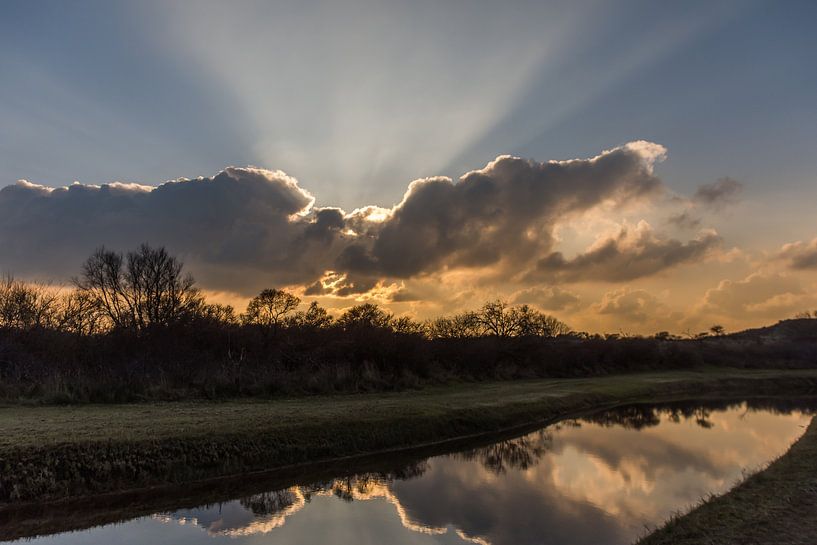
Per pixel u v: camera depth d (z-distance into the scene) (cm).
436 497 1695
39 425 1866
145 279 4941
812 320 15438
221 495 1656
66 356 3092
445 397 3644
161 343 3381
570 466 2150
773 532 1095
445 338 6056
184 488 1673
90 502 1498
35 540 1270
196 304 5003
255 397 3064
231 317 4934
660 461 2234
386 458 2259
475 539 1319
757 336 14212
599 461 2242
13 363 2842
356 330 4544
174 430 1903
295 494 1708
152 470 1673
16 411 2233
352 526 1415
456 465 2169
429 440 2573
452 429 2753
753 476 1717
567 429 3166
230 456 1867
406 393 3747
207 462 1798
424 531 1378
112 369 2914
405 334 4825
